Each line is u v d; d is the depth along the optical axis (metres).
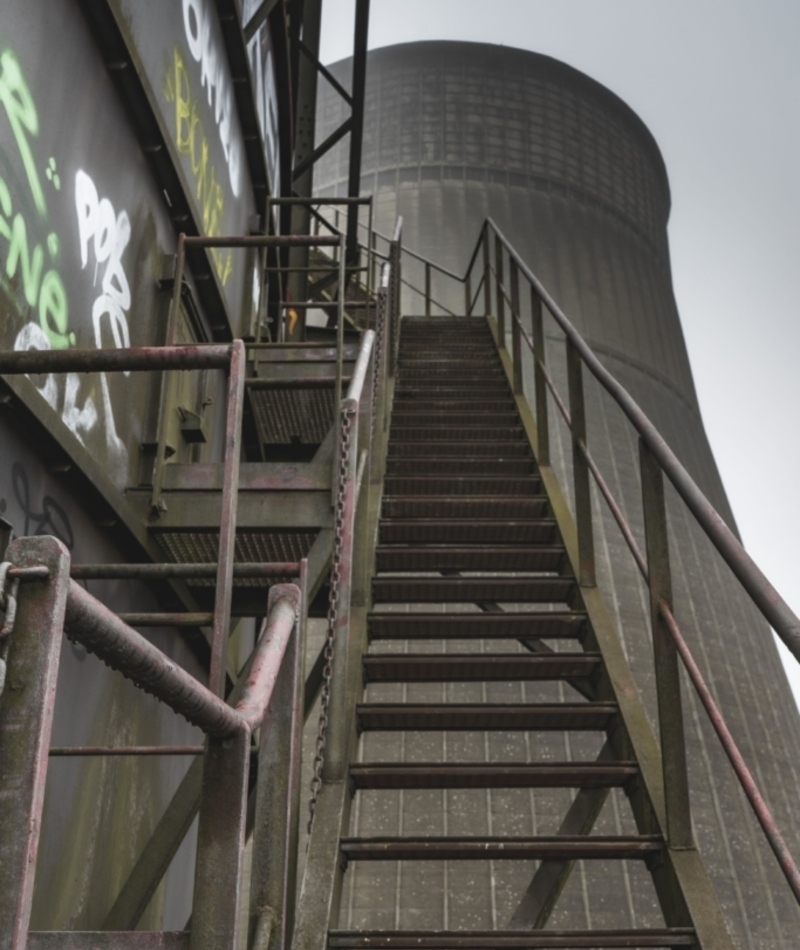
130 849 4.68
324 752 3.41
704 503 2.69
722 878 15.73
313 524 4.34
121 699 4.48
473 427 7.41
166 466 4.48
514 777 3.50
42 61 3.44
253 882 2.06
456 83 33.59
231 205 6.61
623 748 3.73
